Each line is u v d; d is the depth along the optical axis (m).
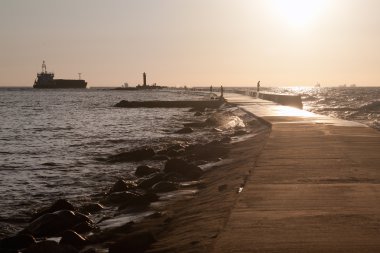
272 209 8.95
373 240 7.10
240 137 29.44
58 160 26.23
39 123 54.59
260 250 6.81
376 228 7.67
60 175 21.58
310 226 7.84
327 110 67.50
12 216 14.48
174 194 14.50
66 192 17.88
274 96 65.44
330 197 9.78
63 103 111.25
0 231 12.95
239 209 9.02
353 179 11.54
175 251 7.84
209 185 15.10
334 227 7.77
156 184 15.52
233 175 14.38
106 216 13.02
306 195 9.99
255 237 7.36
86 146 32.47
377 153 15.82
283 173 12.48
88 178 20.61
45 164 24.88
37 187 18.98
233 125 39.69
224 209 9.66
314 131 23.17
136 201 13.61
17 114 72.50
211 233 8.16
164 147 29.86
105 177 20.66
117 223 11.98
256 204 9.34
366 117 55.12
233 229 7.78
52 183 19.73
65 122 55.47
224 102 74.50
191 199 13.29
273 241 7.16
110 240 10.39
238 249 6.87
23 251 9.79
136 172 20.88
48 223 12.01
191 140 33.69
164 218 11.23
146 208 13.07
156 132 40.88
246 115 41.34
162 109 79.56
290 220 8.20
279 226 7.88
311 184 11.07
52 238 11.35
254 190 10.56
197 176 17.42
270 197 9.88
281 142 19.09
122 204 14.04
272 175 12.25
